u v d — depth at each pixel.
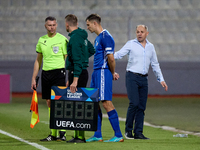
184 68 71.81
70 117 17.56
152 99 62.81
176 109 44.59
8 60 71.88
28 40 80.88
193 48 80.62
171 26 83.06
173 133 24.16
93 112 17.48
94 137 19.28
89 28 18.84
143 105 21.11
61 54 19.88
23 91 71.94
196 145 18.45
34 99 19.12
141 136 20.78
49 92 19.97
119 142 18.84
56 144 17.92
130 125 20.94
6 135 21.39
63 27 81.19
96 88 17.52
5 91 50.03
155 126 28.45
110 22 82.50
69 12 83.06
